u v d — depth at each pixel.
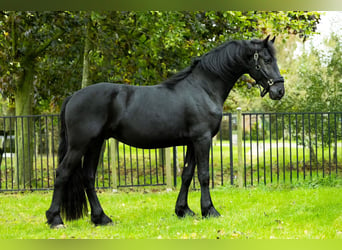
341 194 8.72
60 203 6.20
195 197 9.05
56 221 6.18
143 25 10.88
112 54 11.10
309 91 12.95
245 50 6.48
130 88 6.29
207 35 12.22
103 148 10.58
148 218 7.05
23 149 10.93
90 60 11.65
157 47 11.09
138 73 11.64
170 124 6.22
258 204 8.00
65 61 13.38
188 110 6.29
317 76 12.91
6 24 11.13
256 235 5.77
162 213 7.43
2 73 11.26
